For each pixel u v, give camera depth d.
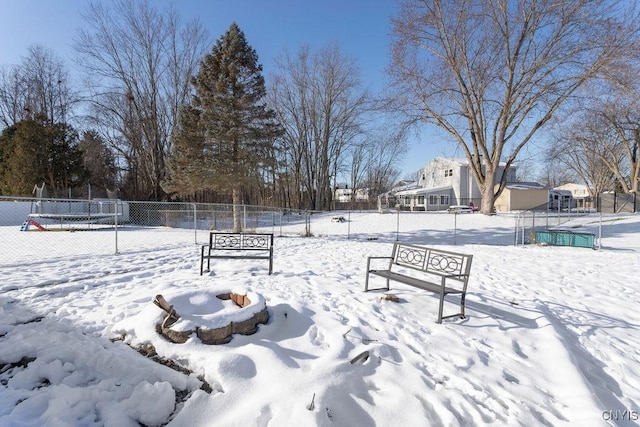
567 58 19.16
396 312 4.38
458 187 40.81
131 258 8.37
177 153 18.11
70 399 2.29
